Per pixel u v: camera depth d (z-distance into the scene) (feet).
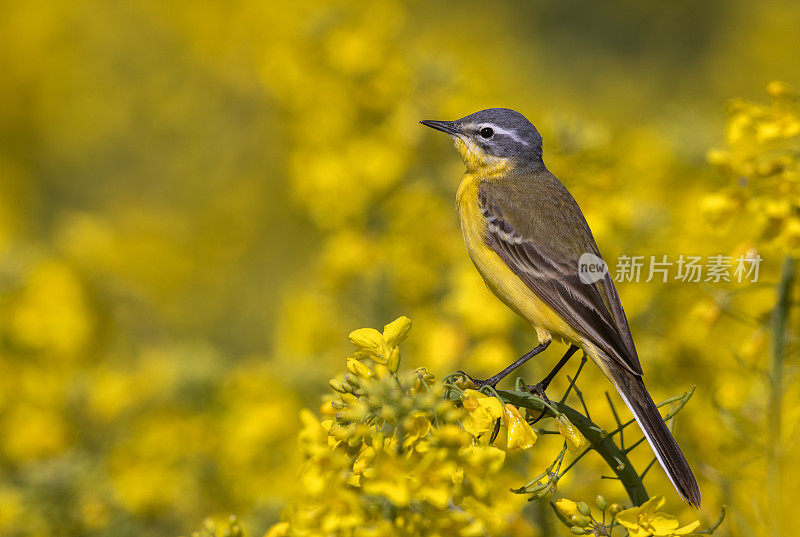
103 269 55.11
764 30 95.35
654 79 98.94
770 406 27.50
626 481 19.76
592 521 18.37
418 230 42.88
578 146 37.35
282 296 61.82
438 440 15.74
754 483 30.45
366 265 43.96
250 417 39.52
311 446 17.11
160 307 59.98
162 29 78.43
